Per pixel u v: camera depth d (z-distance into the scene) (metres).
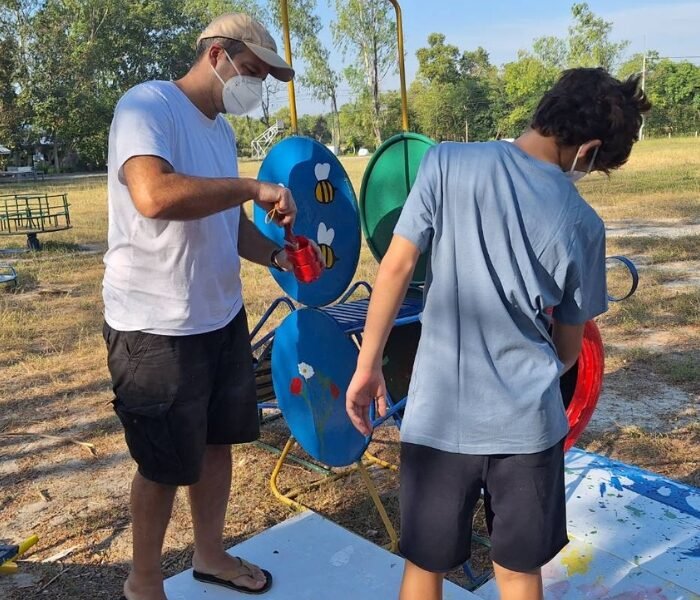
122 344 2.14
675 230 10.98
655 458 3.71
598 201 14.67
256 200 2.06
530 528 1.71
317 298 3.01
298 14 43.47
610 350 5.45
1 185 33.97
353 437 2.83
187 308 2.13
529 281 1.62
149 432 2.16
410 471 1.79
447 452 1.72
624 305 6.61
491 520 1.82
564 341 1.80
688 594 2.44
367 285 3.66
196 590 2.52
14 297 8.12
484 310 1.65
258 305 7.27
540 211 1.60
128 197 2.07
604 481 3.16
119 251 2.14
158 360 2.12
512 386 1.67
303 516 3.00
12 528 3.24
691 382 4.76
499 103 61.62
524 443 1.66
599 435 3.98
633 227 11.47
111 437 4.23
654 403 4.43
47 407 4.73
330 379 2.88
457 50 71.06
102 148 48.91
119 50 52.66
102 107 48.16
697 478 3.47
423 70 71.31
